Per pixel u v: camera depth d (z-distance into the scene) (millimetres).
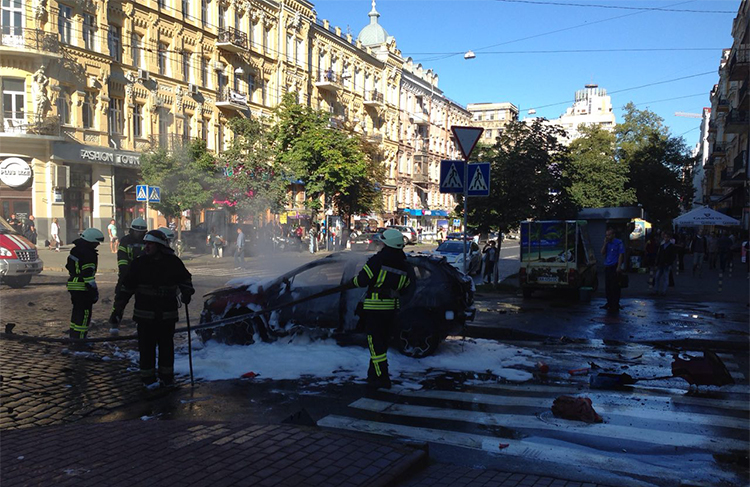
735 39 47719
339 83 52562
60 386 6438
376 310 6543
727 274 23812
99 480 3705
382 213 60062
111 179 31906
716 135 60344
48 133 27516
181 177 28453
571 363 7871
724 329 10227
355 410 5699
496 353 8352
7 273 14836
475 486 3930
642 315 11789
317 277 8477
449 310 8023
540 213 16516
